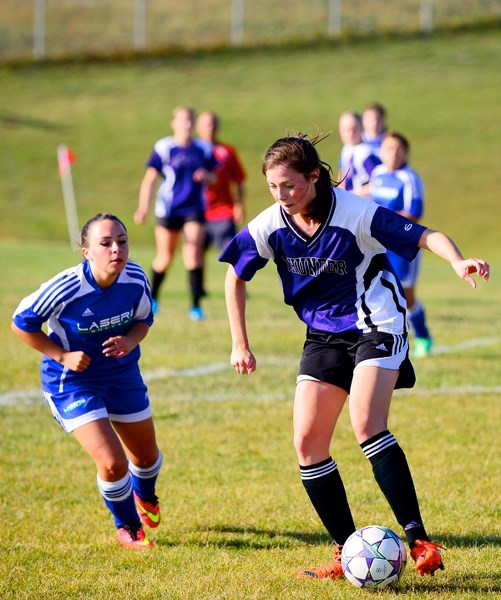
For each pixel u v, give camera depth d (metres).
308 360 15.95
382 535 14.82
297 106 133.38
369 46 155.00
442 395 28.98
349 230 15.33
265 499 19.56
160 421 25.92
